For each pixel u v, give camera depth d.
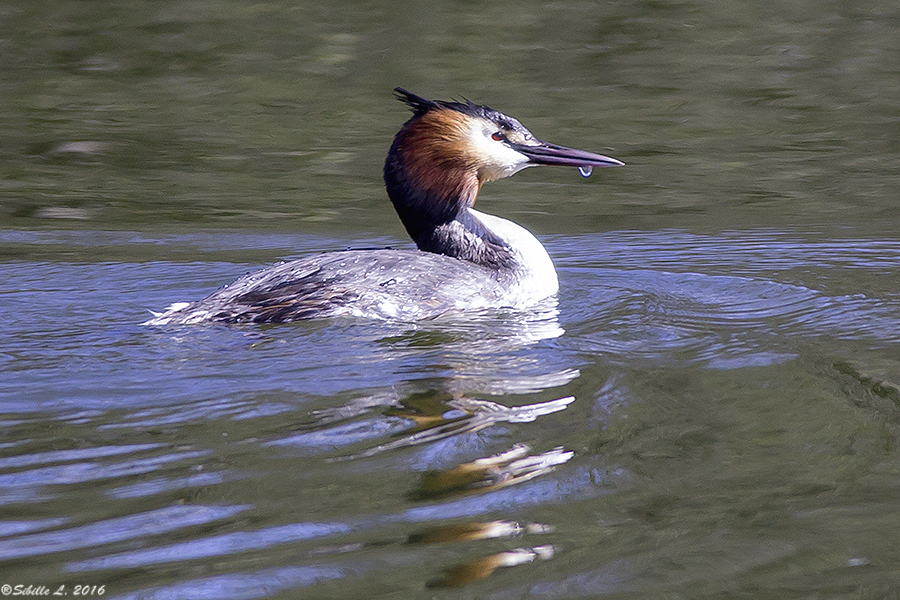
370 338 9.79
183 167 19.64
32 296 11.98
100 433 7.32
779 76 25.91
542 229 16.36
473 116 12.02
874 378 8.70
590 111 23.22
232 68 26.64
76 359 9.05
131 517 6.05
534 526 5.98
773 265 13.66
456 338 9.84
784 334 10.12
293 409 7.79
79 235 15.55
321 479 6.56
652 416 7.75
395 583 5.36
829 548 5.78
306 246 15.16
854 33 29.73
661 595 5.30
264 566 5.51
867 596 5.29
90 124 22.25
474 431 7.37
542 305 11.37
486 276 11.35
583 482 6.56
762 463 6.91
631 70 26.45
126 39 29.28
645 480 6.61
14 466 6.75
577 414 7.77
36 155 20.17
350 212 17.14
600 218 17.00
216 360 9.02
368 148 20.94
